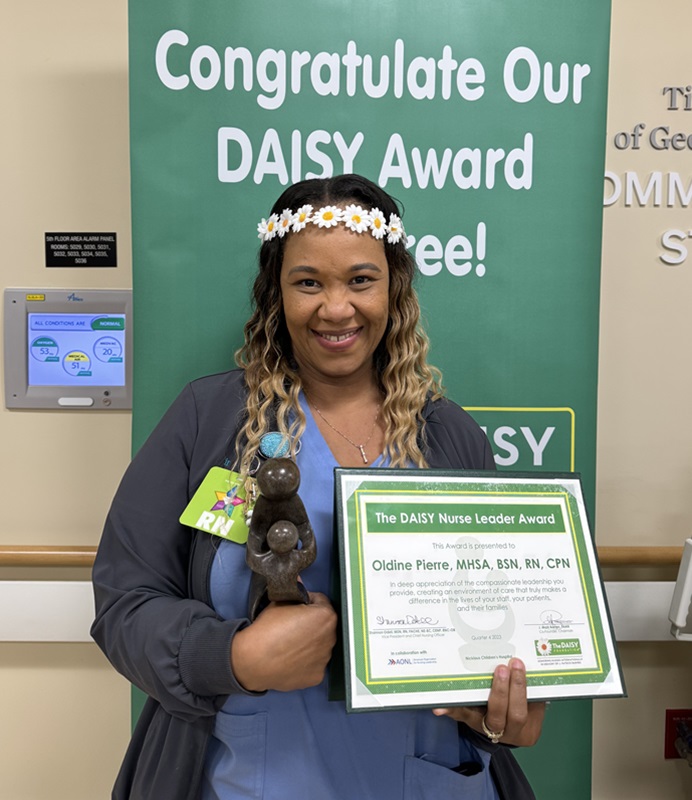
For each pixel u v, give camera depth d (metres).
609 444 1.59
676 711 1.63
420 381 1.04
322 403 1.00
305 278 0.91
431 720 0.95
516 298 1.32
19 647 1.56
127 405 1.51
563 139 1.30
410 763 0.92
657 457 1.59
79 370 1.50
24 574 1.54
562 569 0.90
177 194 1.26
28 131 1.48
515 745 0.91
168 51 1.24
